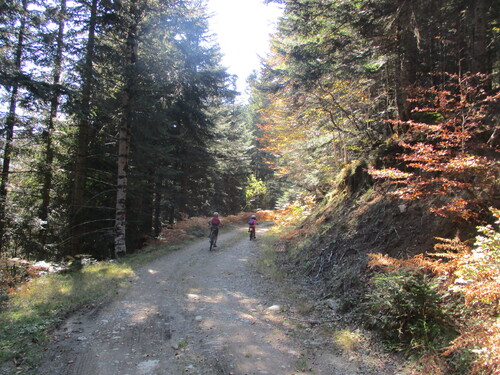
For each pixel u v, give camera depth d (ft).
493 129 18.99
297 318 18.98
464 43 29.96
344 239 26.89
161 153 51.98
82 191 39.93
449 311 13.87
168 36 44.75
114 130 48.29
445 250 17.87
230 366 13.46
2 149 34.17
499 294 10.33
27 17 32.48
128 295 23.44
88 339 15.84
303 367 13.35
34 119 35.04
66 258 37.91
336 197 37.55
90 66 36.14
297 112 40.11
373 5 26.30
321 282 23.99
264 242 52.49
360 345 14.92
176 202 66.85
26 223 34.91
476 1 23.79
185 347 15.24
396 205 24.57
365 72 31.58
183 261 37.68
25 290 23.97
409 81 28.60
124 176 41.86
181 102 60.44
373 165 31.14
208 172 74.84
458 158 15.64
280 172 71.20
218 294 24.25
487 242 12.36
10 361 13.29
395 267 15.98
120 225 41.19
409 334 14.29
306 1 28.96
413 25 25.77
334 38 30.60
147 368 13.21
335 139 42.01
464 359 11.28
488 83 22.99
